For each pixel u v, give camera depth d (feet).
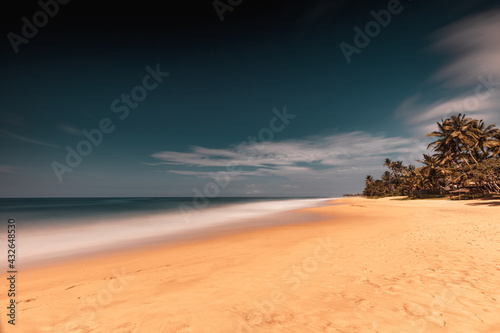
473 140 146.20
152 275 19.34
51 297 15.38
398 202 149.79
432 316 10.80
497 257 18.92
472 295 12.58
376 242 27.71
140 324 11.44
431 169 177.58
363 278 16.24
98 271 22.59
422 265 18.04
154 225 61.16
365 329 10.09
